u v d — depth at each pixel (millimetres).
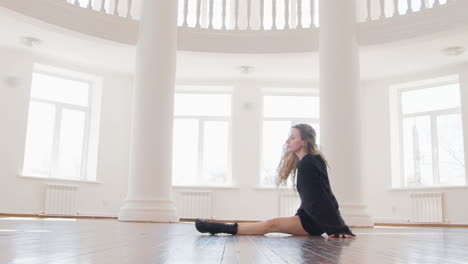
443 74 9773
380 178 10547
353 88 6477
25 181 9312
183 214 10578
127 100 10828
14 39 8688
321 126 6523
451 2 6953
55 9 7305
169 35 6922
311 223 3244
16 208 9164
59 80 10297
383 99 10711
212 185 10859
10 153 9188
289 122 11273
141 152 6562
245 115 10922
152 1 6965
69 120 10375
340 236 3066
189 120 11297
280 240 2719
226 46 8430
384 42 7465
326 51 6621
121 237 2699
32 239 2203
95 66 10281
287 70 10070
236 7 8555
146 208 6324
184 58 9312
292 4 11023
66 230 3271
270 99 11359
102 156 10469
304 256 1732
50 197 9477
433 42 8109
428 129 10297
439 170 10047
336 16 6641
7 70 9289
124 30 7922
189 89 11297
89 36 7641
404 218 10086
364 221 6047
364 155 10773
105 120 10594
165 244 2229
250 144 10852
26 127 9406
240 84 11000
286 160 3387
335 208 3162
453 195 9406
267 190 10703
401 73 10234
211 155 11172
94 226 4262
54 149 10078
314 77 10594
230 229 3207
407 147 10539
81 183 10094
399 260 1626
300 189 3213
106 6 10289
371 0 10312
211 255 1716
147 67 6797
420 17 7234
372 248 2230
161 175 6523
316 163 3188
